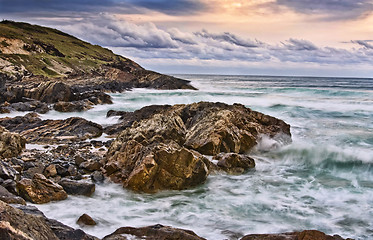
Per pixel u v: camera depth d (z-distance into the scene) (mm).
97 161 14867
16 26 140875
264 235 8141
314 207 11273
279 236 8008
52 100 40156
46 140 20156
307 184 13742
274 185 13609
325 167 16375
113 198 11844
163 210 10906
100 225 9445
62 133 21516
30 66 88938
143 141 15703
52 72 90188
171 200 11844
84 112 33750
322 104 38812
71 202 11172
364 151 18000
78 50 131375
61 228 7422
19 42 103562
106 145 19422
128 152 14414
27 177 12945
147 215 10453
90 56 128625
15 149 15992
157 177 12852
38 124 23359
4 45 97312
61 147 18016
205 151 17109
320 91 55000
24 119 24328
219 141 17281
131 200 11727
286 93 56156
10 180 11109
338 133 23766
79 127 22438
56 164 14281
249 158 15875
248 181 14094
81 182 12156
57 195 11195
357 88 85125
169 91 65938
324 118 30406
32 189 10984
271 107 36281
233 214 10641
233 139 17953
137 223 9758
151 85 74625
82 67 105875
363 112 33531
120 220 9961
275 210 10984
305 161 17312
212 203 11586
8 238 5727
